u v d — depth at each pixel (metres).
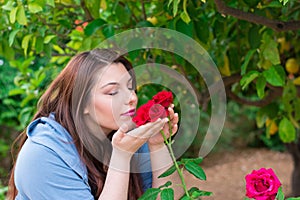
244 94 3.20
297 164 3.55
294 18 2.19
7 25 2.11
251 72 1.86
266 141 6.62
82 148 1.50
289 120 2.43
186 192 1.34
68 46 2.43
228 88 2.51
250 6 1.97
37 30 2.09
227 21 2.24
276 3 1.80
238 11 1.81
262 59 1.99
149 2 2.23
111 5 2.29
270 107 2.54
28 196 1.47
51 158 1.44
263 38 1.92
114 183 1.41
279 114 2.52
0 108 5.23
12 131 5.30
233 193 4.75
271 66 1.84
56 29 2.23
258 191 1.27
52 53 2.30
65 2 2.21
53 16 2.19
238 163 5.95
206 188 4.93
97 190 1.54
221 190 4.87
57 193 1.44
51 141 1.46
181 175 1.37
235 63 2.27
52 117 1.55
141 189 1.64
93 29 1.99
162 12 2.15
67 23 2.13
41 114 1.61
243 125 7.07
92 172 1.52
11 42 1.97
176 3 1.46
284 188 3.77
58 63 2.48
